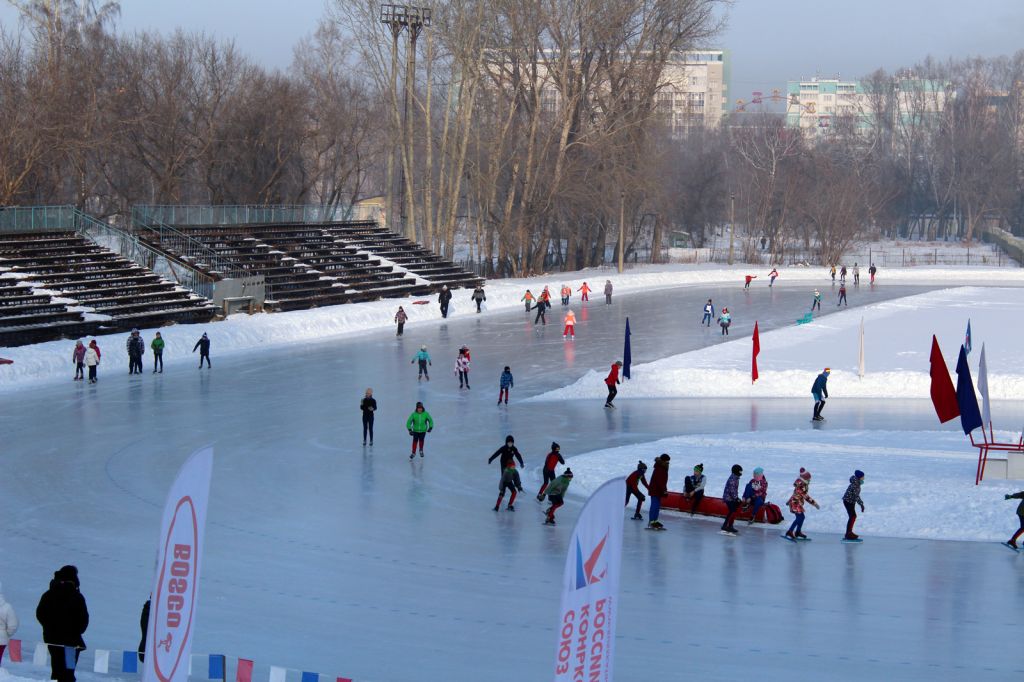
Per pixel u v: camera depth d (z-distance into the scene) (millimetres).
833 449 30875
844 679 14844
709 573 20141
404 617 17469
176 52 84438
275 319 56375
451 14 88938
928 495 25219
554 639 16547
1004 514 23656
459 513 24469
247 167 89438
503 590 19000
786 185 129500
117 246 62625
